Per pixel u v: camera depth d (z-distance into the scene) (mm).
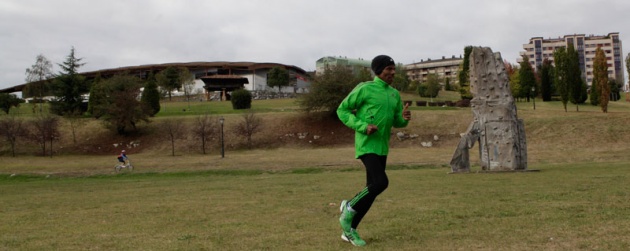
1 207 11141
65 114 58594
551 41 160125
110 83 59562
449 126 48656
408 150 38812
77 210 10039
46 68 73188
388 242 5258
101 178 26125
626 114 43656
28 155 45750
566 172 17094
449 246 4891
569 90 59688
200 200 11422
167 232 6523
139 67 108188
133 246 5496
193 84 98125
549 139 38906
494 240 5105
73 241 5930
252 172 26766
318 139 48594
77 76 64188
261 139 48906
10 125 48062
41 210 10242
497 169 19672
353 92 5316
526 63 76938
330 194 12195
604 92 53000
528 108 59500
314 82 54844
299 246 5215
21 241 6027
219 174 26609
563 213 6871
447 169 24281
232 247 5258
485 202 8719
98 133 51969
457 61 153250
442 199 9555
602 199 8492
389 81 5418
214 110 65625
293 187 14992
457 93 97750
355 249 4953
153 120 55469
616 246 4590
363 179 18297
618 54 156625
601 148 34281
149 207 10109
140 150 47406
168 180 22312
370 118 5227
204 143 47812
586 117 42625
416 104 65000
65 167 30953
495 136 19828
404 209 8125
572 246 4672
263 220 7516
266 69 110688
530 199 8922
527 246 4754
